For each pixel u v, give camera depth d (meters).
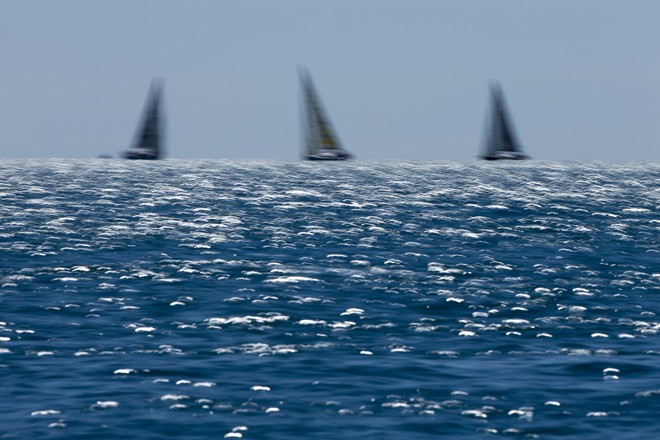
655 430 61.88
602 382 71.81
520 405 66.50
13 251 131.50
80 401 66.50
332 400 67.31
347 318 93.81
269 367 75.25
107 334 86.19
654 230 168.75
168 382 71.06
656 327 91.38
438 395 68.62
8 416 63.50
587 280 117.19
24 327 88.50
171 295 103.44
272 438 60.16
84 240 143.88
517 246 145.75
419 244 146.38
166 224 167.75
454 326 91.19
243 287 108.56
